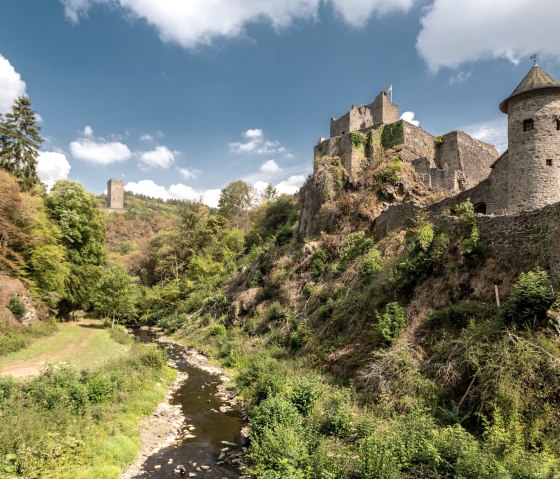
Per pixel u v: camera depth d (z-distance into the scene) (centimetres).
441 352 1247
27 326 2492
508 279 1309
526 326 1052
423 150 3434
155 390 1803
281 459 998
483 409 999
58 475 994
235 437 1392
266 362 1909
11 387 1281
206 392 1919
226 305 3491
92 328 3225
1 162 3372
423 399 1148
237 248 5322
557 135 1680
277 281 2962
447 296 1460
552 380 928
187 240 5900
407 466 902
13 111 3503
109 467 1082
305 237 3284
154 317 4572
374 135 3475
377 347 1504
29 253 2859
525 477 746
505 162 1931
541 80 1723
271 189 6888
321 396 1366
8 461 961
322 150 3859
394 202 2803
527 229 1334
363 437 1057
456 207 1717
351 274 2269
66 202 3650
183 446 1312
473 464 802
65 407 1277
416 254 1723
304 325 2164
